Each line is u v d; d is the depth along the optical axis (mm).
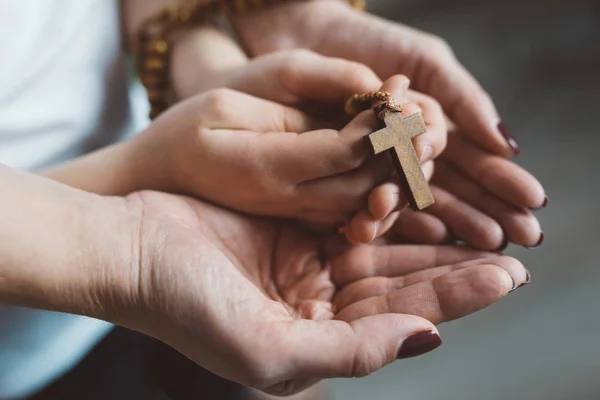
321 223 392
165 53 494
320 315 359
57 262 316
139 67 513
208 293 312
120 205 345
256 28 499
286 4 490
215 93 376
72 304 323
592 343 690
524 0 1066
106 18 487
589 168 844
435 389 688
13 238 311
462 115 428
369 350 308
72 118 457
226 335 309
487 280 327
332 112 403
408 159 355
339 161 357
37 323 433
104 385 497
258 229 390
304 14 490
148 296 318
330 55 488
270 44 499
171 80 497
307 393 603
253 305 314
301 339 308
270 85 396
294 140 360
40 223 318
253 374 312
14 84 427
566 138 888
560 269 753
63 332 450
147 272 318
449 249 381
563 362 681
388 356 311
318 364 310
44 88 442
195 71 471
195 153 372
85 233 322
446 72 446
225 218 384
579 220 792
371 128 359
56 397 483
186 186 388
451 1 1090
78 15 458
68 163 414
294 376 315
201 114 373
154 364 513
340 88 383
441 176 424
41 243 315
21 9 425
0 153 431
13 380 447
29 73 433
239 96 379
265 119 382
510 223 397
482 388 677
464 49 1025
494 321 730
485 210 406
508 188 398
